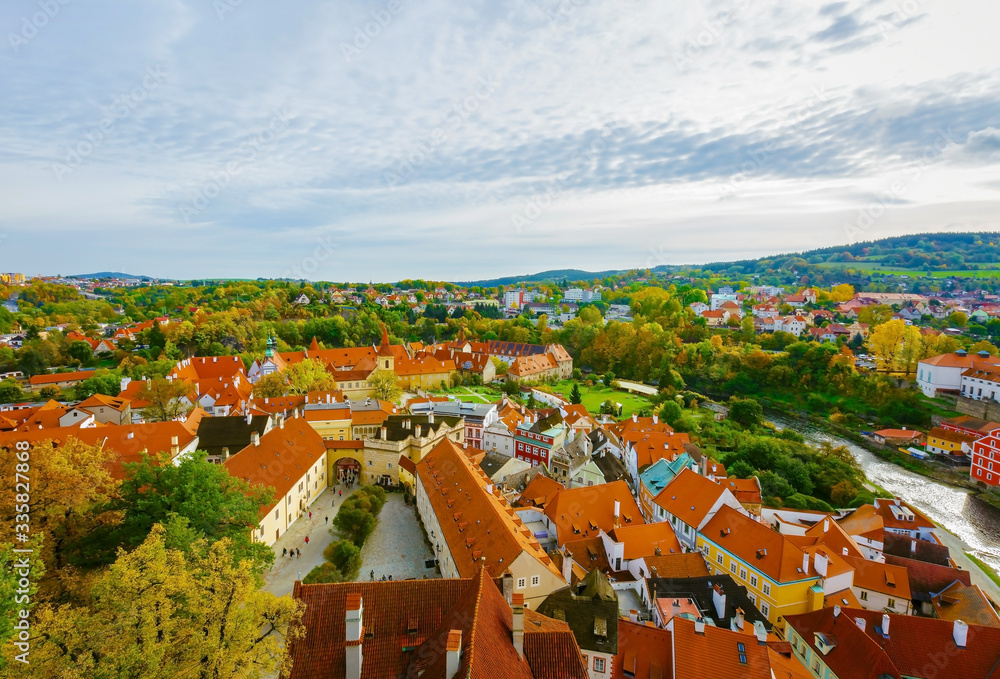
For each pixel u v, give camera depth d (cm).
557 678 3388
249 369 16888
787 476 11606
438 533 6956
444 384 19875
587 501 7969
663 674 4591
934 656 5291
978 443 12744
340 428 11288
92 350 19350
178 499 5156
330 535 7731
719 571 7344
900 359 19400
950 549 9794
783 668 4634
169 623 3425
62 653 3186
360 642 3288
